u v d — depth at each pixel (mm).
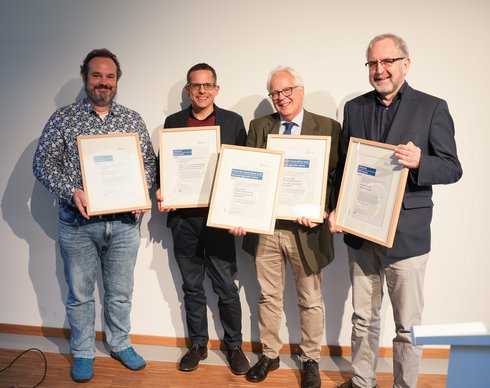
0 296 2820
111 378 2389
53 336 2801
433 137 1841
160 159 2271
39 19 2506
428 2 2289
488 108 2352
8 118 2623
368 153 1935
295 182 2148
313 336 2338
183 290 2520
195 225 2363
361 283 2137
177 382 2369
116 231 2281
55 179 2156
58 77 2553
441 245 2500
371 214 1933
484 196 2432
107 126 2209
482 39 2291
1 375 2389
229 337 2492
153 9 2438
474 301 2537
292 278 2600
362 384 2199
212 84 2209
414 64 2346
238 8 2389
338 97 2412
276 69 2146
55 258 2740
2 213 2729
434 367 2510
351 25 2348
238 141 2322
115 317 2461
